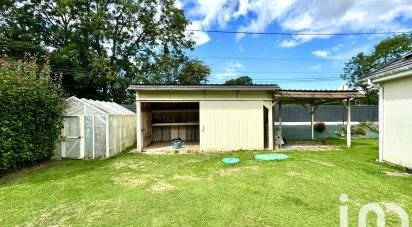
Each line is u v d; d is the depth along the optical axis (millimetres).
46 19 17766
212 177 5688
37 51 16016
